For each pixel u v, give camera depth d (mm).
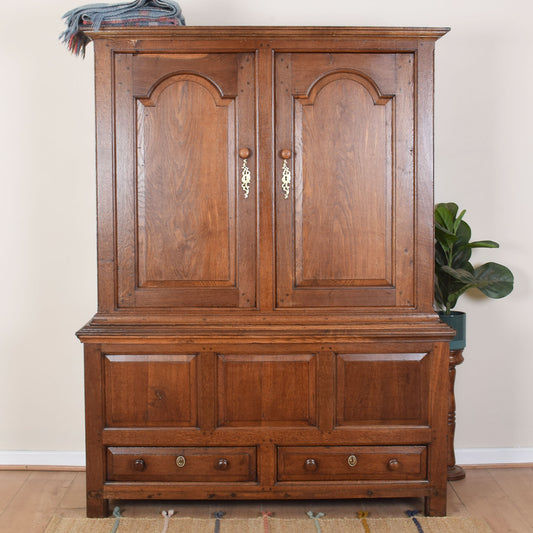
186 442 2451
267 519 2457
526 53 2965
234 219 2436
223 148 2416
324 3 2951
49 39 2928
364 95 2412
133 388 2439
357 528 2400
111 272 2430
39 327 3000
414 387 2453
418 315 2453
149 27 2340
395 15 2959
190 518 2463
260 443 2451
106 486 2459
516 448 3041
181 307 2453
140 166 2418
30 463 3010
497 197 3000
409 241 2447
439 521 2459
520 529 2428
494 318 3031
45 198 2969
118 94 2389
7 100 2941
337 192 2434
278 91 2396
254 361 2434
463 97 2975
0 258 2988
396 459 2471
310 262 2447
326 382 2439
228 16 2951
